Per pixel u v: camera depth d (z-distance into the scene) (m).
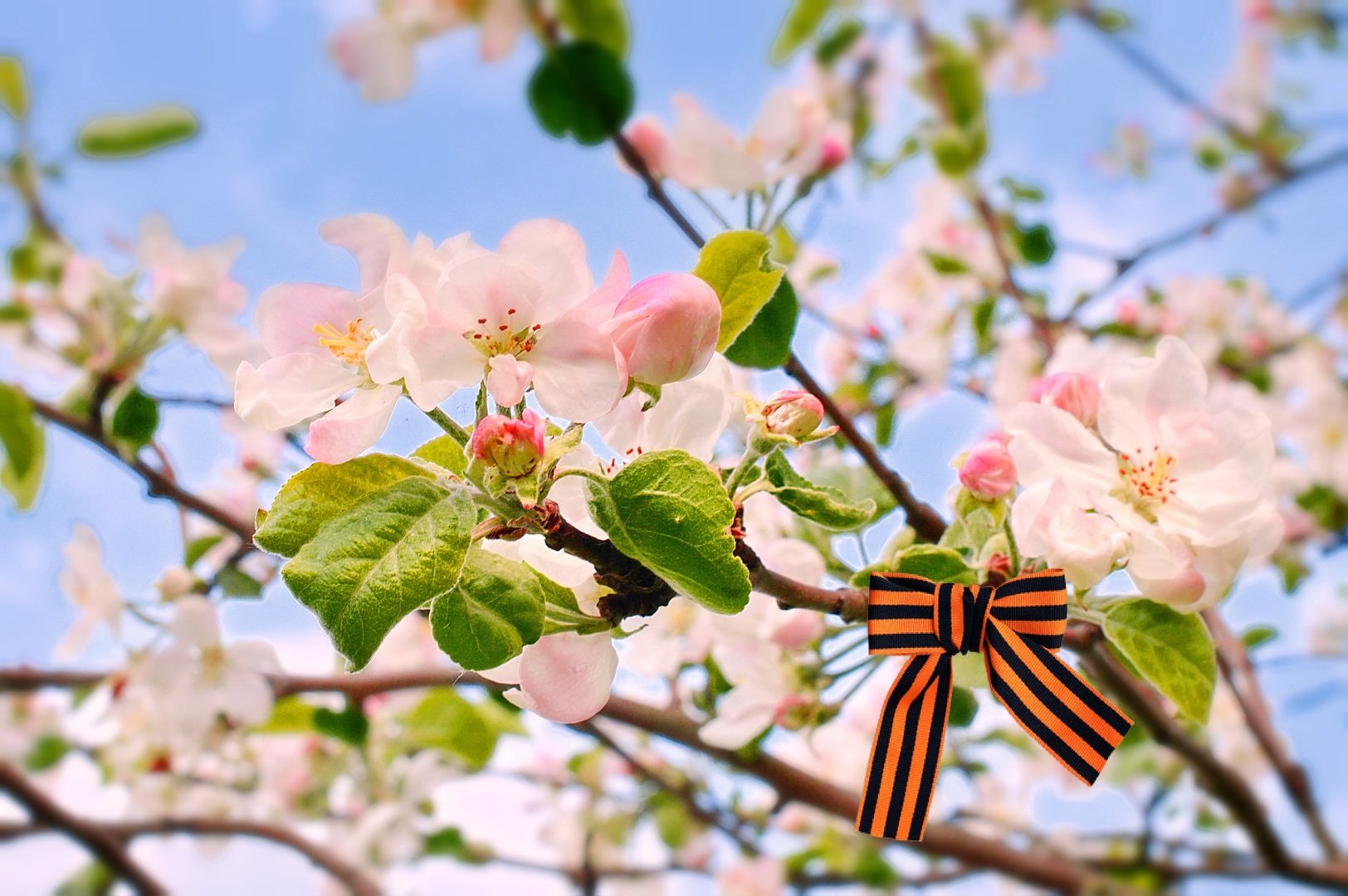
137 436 0.66
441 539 0.44
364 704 1.01
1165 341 0.50
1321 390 1.16
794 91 0.62
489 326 0.44
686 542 0.44
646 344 0.44
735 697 0.60
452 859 1.11
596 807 1.16
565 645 0.46
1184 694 0.50
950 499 0.54
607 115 0.58
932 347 1.02
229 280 0.76
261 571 0.78
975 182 0.96
